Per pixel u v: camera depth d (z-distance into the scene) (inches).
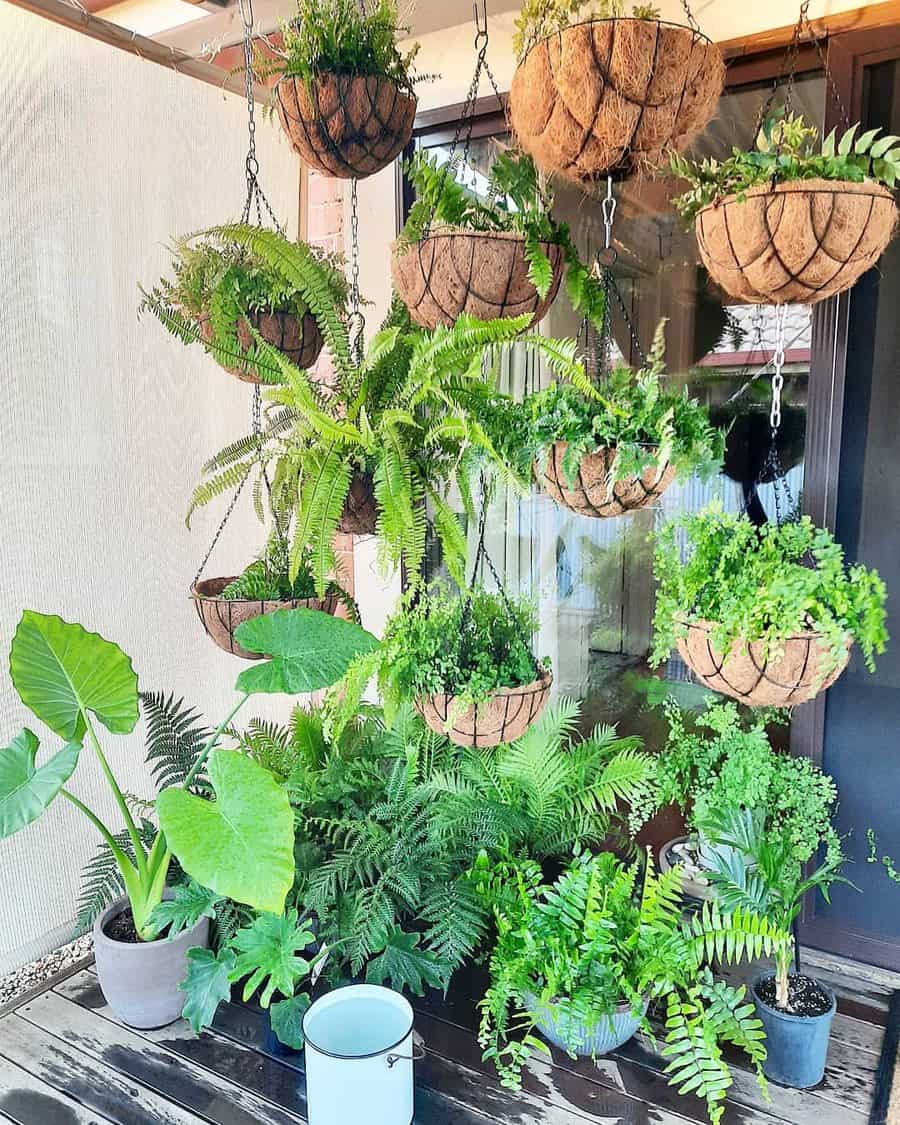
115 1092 62.6
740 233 52.9
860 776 76.8
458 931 66.8
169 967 68.1
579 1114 59.4
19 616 75.0
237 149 90.7
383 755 86.3
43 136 72.7
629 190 81.6
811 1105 59.7
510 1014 69.6
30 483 75.0
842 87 69.5
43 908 79.1
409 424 68.8
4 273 71.3
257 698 101.7
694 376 81.2
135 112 80.0
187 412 88.9
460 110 88.6
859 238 50.9
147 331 83.7
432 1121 58.7
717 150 76.5
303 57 58.7
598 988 59.9
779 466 77.7
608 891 64.2
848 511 74.7
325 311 68.6
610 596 90.4
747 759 67.7
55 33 72.8
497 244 58.1
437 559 100.9
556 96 48.6
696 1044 55.1
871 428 72.7
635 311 83.2
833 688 76.7
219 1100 61.6
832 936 78.9
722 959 75.2
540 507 93.0
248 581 73.5
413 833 75.5
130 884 69.5
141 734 87.1
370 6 66.0
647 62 46.1
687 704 87.5
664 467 56.3
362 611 106.3
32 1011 71.9
